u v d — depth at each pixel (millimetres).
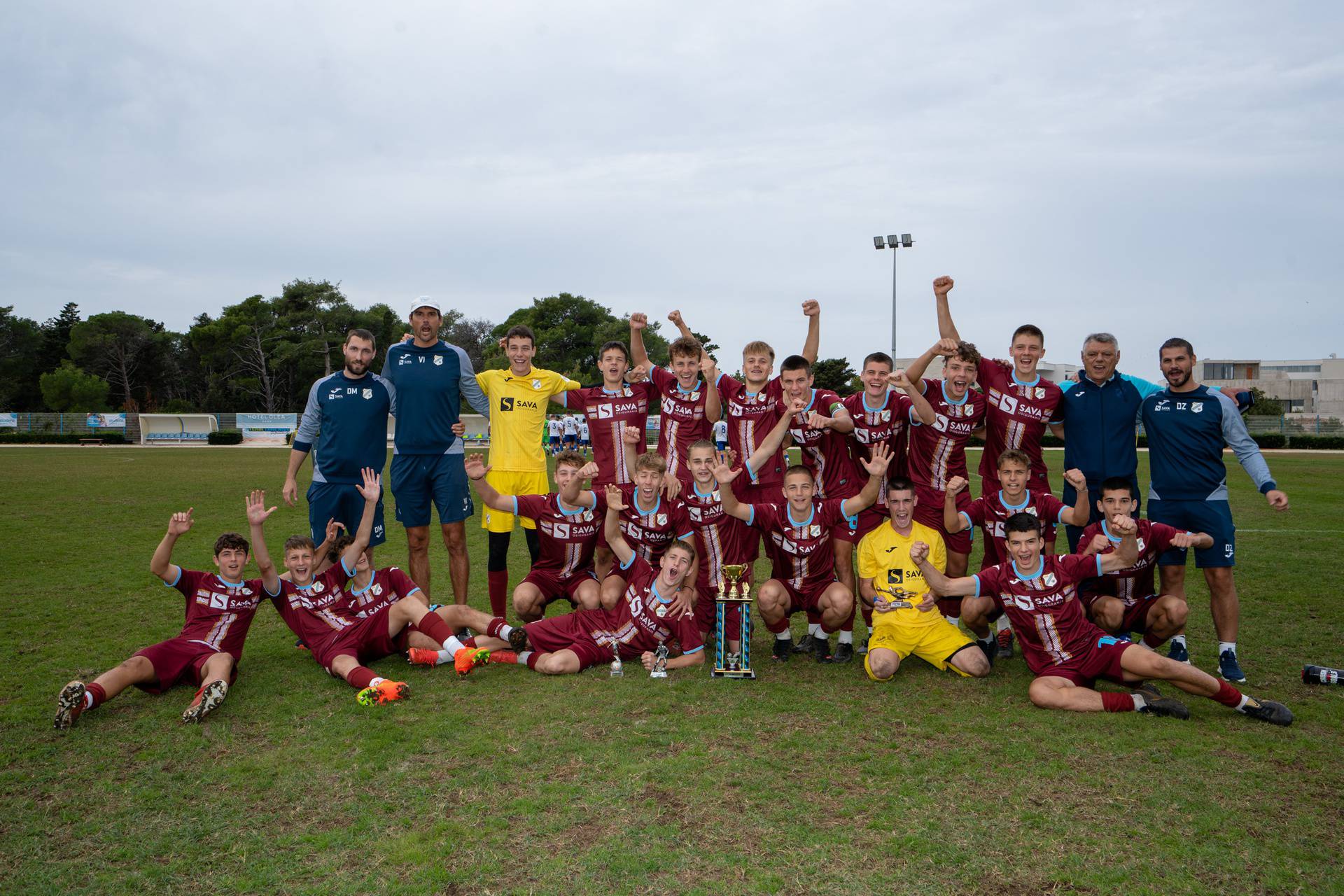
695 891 2914
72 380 60312
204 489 17859
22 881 3020
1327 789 3762
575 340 58406
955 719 4703
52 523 12523
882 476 5824
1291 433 50469
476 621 6094
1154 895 2910
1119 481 5461
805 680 5535
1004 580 5305
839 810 3541
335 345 62094
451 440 6992
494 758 4105
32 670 5543
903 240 32094
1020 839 3293
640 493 6188
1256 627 6664
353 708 4855
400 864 3113
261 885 2988
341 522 6738
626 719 4672
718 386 7316
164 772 3977
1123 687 5406
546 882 2975
